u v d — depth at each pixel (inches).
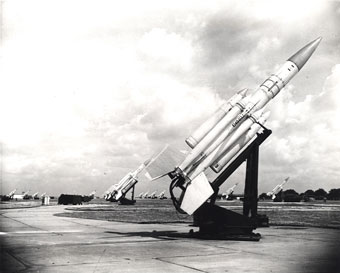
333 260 454.9
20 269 399.5
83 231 804.6
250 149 673.0
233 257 474.0
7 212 1572.3
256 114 674.2
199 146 641.0
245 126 662.5
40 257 471.8
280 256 479.8
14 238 674.2
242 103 664.4
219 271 390.0
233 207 2252.7
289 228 891.4
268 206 2586.1
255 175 677.9
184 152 650.8
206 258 465.4
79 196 2827.3
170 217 1310.3
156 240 645.9
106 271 389.7
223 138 653.3
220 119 660.1
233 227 661.3
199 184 623.5
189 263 433.1
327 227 924.6
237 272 385.7
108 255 487.8
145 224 1005.2
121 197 2605.8
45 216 1312.7
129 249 538.6
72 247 561.0
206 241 630.5
